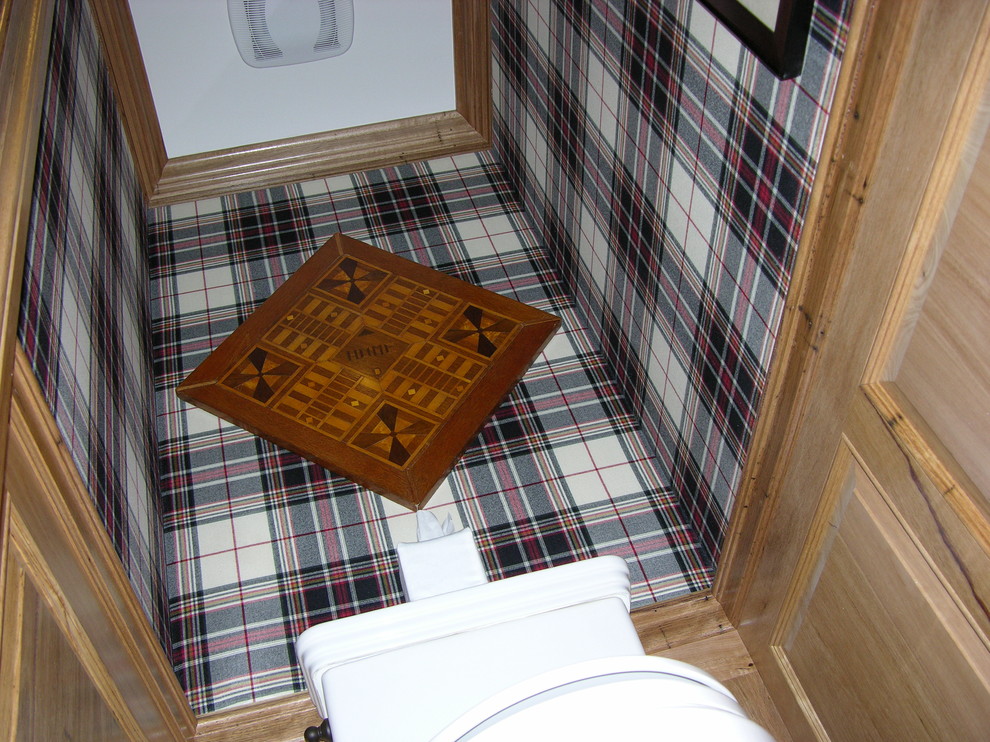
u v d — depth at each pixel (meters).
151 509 1.51
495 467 1.65
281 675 1.39
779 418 1.11
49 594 0.81
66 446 1.03
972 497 0.78
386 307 1.88
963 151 0.70
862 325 0.88
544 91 1.78
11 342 0.66
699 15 1.08
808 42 0.88
